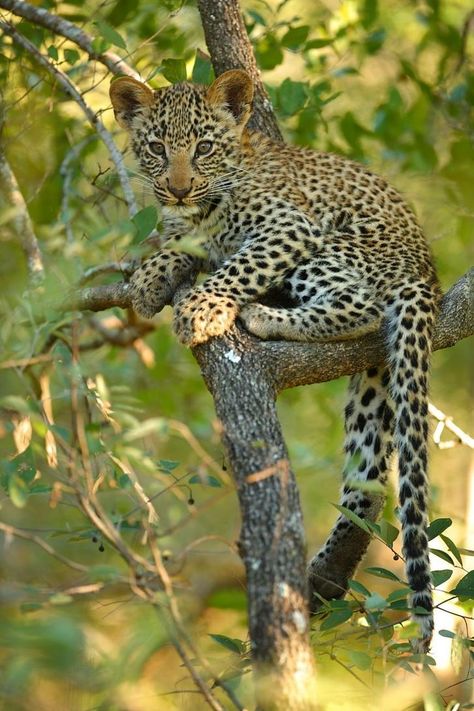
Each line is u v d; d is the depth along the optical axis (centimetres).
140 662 689
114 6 1290
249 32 1340
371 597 718
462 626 1396
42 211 1296
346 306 1015
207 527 1394
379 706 758
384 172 1486
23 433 912
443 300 1027
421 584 853
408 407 967
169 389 1559
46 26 1192
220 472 727
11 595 721
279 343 935
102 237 770
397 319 997
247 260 1041
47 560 1425
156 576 695
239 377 888
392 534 858
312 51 1453
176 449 1509
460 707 852
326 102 1315
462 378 1867
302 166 1144
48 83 1242
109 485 855
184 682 1032
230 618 1140
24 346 841
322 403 1593
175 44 1298
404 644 794
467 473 1719
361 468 1080
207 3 1181
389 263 1070
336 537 1073
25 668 608
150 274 1091
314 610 1044
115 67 1191
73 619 687
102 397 784
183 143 1097
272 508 697
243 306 1017
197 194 1097
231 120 1126
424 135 1434
